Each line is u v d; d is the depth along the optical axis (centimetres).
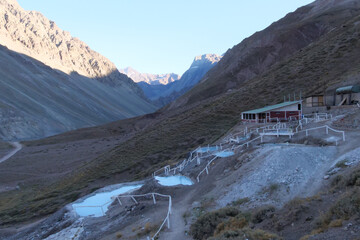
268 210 1249
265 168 1727
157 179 2595
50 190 5119
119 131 13750
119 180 4344
